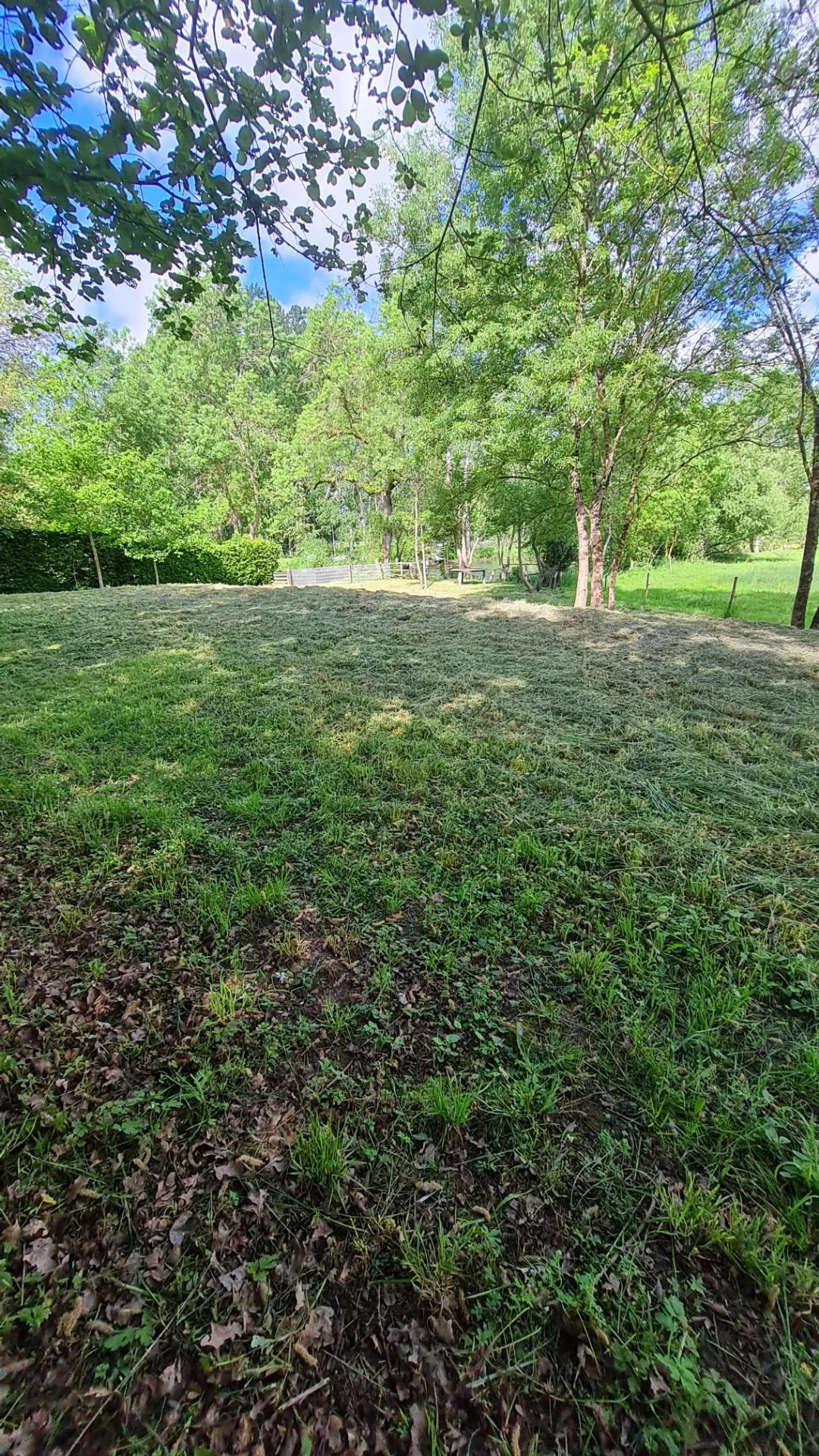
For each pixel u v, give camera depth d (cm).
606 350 792
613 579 1122
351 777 314
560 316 822
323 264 256
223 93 189
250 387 2100
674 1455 89
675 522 1574
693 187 693
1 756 327
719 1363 99
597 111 209
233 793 296
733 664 550
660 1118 140
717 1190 124
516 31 219
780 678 504
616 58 254
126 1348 99
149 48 168
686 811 281
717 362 852
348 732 373
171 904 213
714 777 312
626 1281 109
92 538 1144
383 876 232
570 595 1487
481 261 297
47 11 153
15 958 186
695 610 1204
